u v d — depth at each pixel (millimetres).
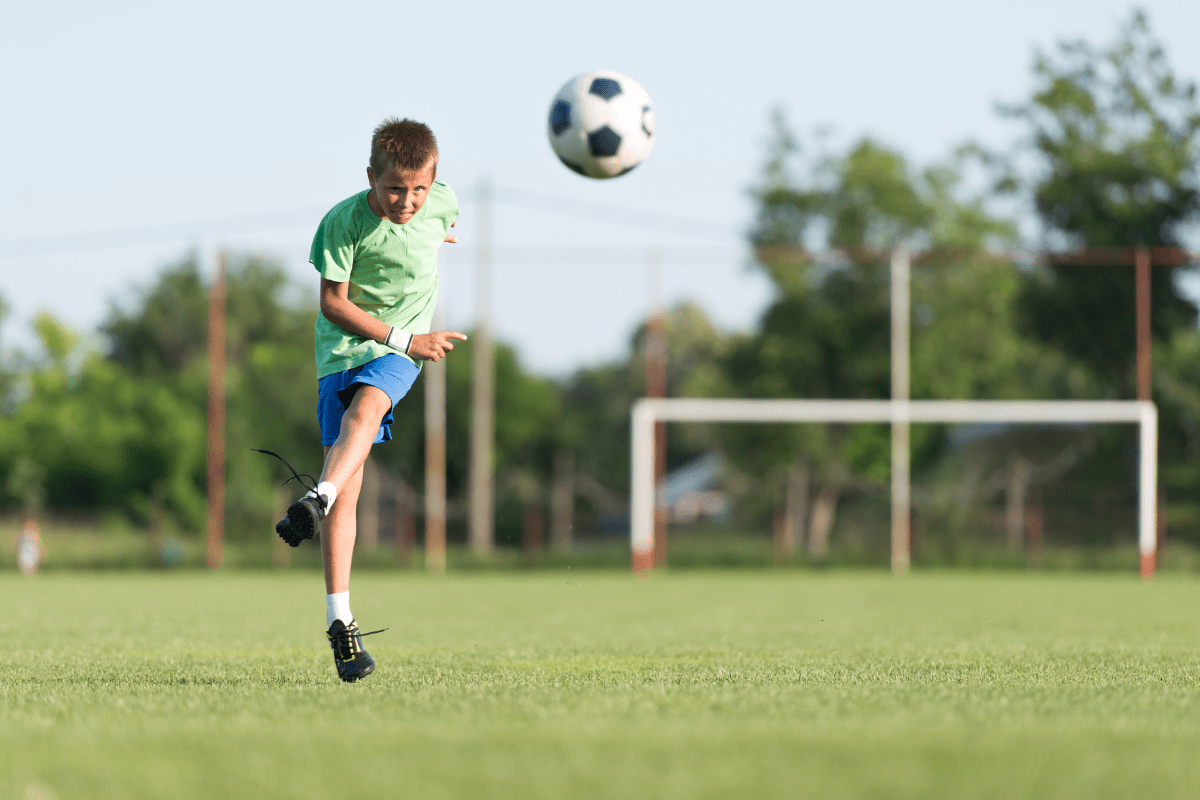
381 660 7820
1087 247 42750
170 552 33500
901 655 8344
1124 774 3389
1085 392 45844
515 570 32125
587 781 3242
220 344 31719
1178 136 43250
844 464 45812
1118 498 36500
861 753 3654
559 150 9203
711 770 3383
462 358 52031
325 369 6277
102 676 6617
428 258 6340
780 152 49844
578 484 63719
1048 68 45062
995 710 4844
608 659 7910
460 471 51094
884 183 48031
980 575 31047
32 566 31797
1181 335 40906
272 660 7828
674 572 32188
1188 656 8305
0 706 5039
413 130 5941
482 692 5508
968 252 45219
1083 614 14969
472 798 3062
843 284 46719
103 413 54906
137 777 3359
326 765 3486
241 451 54156
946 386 45625
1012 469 44219
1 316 60188
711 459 67562
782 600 18875
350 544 6145
